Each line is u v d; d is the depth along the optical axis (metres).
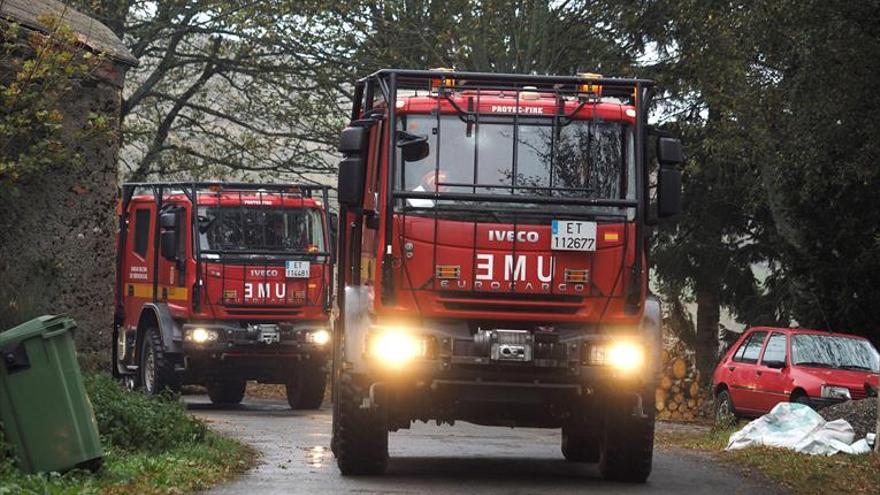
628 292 16.86
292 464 18.84
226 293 32.44
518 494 15.94
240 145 49.94
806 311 37.12
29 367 14.13
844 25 29.02
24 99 19.58
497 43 46.25
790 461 20.53
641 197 16.95
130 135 50.81
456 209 16.73
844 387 30.17
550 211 16.86
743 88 34.84
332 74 47.78
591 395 17.17
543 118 17.05
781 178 35.16
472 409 17.34
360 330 17.05
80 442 14.22
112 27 50.75
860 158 30.92
